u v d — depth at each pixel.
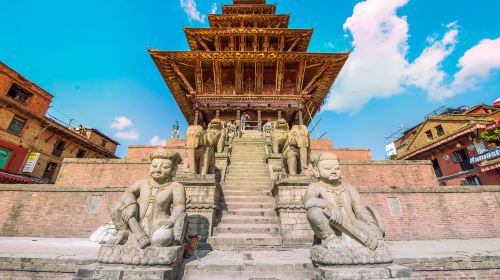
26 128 25.20
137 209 4.32
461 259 4.81
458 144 22.95
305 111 32.88
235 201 8.76
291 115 28.47
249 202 8.61
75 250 5.55
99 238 6.77
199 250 6.02
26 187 9.39
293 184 7.45
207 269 4.21
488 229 8.90
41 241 7.20
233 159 13.80
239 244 6.35
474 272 4.75
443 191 9.41
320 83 30.31
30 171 24.52
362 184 12.01
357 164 12.41
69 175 12.43
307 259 4.76
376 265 3.62
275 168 11.32
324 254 3.74
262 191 9.36
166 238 3.91
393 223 8.84
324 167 4.60
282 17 33.94
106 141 36.84
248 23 35.25
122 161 12.62
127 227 4.17
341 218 3.91
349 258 3.61
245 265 4.27
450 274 4.69
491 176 19.75
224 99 27.00
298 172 8.48
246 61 27.16
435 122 27.34
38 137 26.41
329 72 28.48
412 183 12.09
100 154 35.06
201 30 29.84
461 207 9.20
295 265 4.30
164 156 4.62
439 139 24.36
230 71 29.42
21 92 25.09
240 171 11.67
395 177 12.20
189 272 4.18
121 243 3.96
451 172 23.72
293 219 6.94
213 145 12.17
